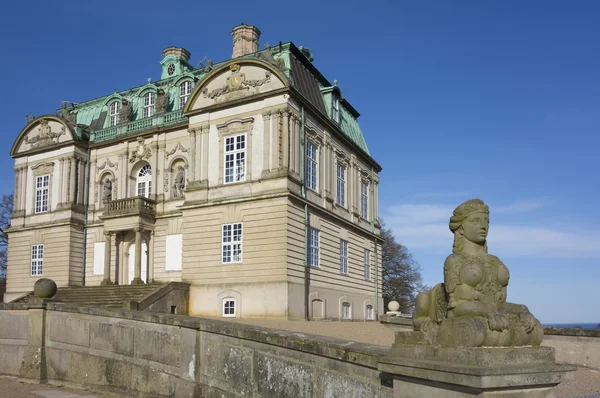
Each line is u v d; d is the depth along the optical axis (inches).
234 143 1557.6
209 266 1519.4
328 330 1061.1
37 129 2048.5
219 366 486.0
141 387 584.4
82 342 681.6
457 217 280.5
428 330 272.1
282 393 406.6
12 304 770.2
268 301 1414.9
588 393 502.0
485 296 260.8
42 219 1971.0
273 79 1517.0
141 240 1756.9
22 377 736.3
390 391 303.7
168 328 557.3
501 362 239.5
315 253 1606.8
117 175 1892.2
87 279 1900.8
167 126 1780.3
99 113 2074.3
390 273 3302.2
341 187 1884.8
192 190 1589.6
